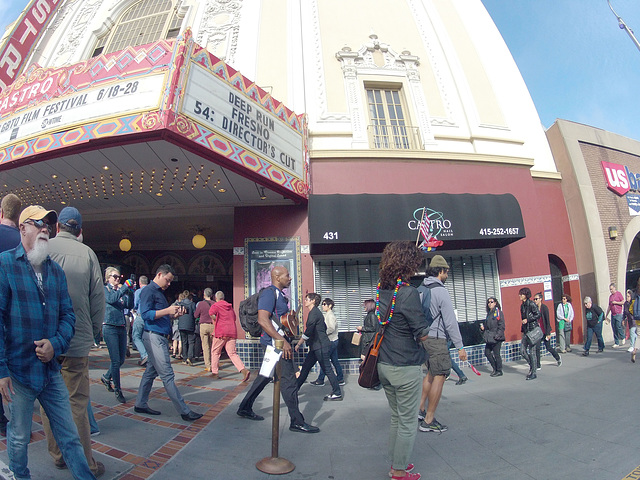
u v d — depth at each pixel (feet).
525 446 13.07
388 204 27.91
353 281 29.09
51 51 41.47
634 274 49.26
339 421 15.94
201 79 21.65
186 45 20.90
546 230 37.11
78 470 8.26
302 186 28.02
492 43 40.19
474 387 22.22
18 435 7.87
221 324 23.25
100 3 44.32
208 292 27.43
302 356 27.43
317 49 34.76
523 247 32.63
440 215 28.14
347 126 32.35
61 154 22.07
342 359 27.73
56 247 10.02
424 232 27.27
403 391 10.27
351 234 26.63
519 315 31.40
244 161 23.38
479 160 32.76
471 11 41.22
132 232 42.04
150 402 17.06
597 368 26.25
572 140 39.47
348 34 36.29
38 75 23.91
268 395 19.60
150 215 33.04
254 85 25.27
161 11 41.34
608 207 40.22
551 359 30.99
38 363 7.98
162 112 19.60
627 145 44.52
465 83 36.14
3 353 7.43
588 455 12.21
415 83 34.96
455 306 30.25
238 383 22.30
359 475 10.98
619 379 22.48
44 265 8.57
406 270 10.97
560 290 37.65
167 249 48.34
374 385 10.75
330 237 26.40
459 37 38.96
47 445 10.85
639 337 41.42
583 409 16.90
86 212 33.12
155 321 15.01
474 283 31.01
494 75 38.27
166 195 28.76
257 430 14.52
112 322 16.98
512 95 38.73
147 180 26.30
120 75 21.09
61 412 8.34
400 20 38.19
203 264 47.96
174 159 22.99
